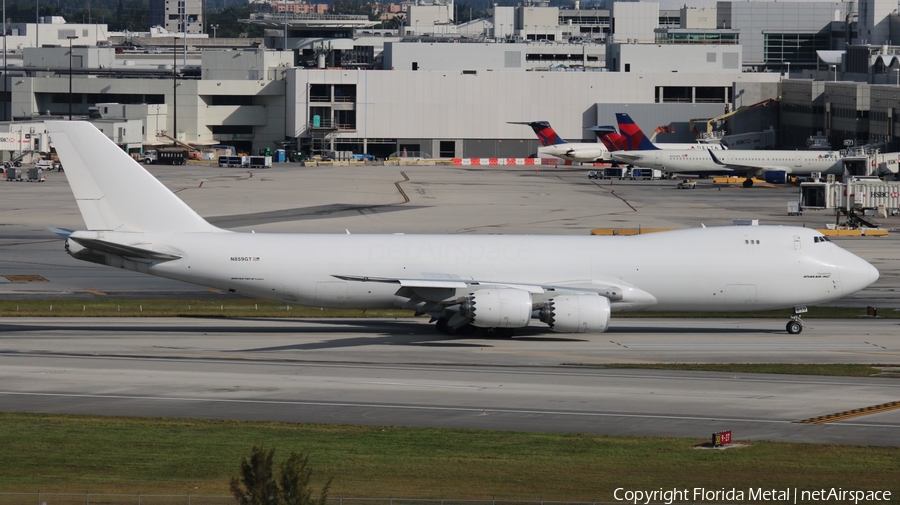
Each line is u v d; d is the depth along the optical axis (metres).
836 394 186.00
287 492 104.25
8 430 156.38
